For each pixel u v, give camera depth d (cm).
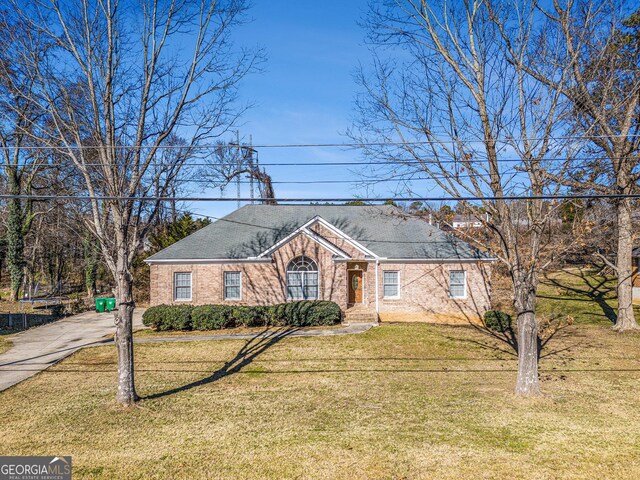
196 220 4069
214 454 962
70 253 4653
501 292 3409
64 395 1359
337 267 2652
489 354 1862
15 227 3597
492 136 1332
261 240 2802
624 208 2230
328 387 1444
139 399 1314
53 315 2995
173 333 2259
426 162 1391
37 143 2308
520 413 1198
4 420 1159
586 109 1417
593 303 2992
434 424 1125
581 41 1338
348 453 962
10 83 1262
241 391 1404
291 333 2225
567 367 1666
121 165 1232
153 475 867
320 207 3133
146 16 1261
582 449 977
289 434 1068
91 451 977
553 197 1120
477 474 867
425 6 1389
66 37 1244
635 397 1329
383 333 2202
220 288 2681
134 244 1303
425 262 2759
